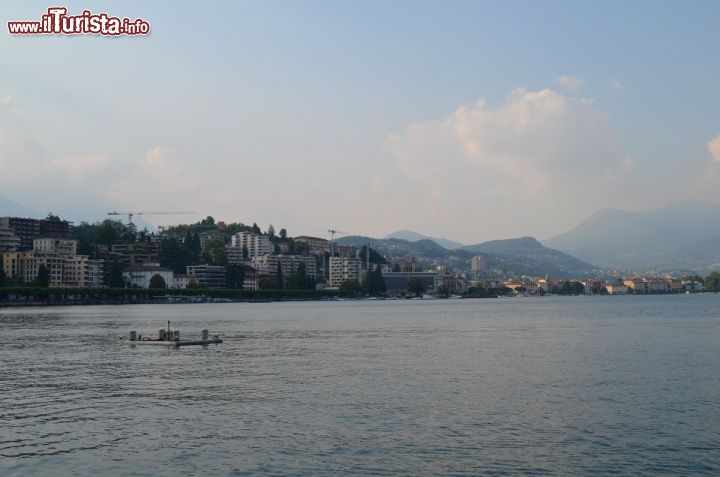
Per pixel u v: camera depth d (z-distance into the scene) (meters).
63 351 109.44
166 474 43.47
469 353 104.88
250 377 79.19
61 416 58.66
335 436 51.41
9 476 43.16
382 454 47.00
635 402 62.88
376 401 63.97
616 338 131.12
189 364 91.44
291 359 97.06
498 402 63.28
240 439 50.78
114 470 44.22
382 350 110.31
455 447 48.53
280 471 43.88
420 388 70.94
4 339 133.62
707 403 62.22
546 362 92.31
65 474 43.53
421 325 183.50
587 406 61.28
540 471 43.69
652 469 43.97
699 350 106.06
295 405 62.31
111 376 80.81
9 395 68.62
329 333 151.62
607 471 43.62
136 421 56.53
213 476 43.09
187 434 52.28
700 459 45.75
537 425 54.34
